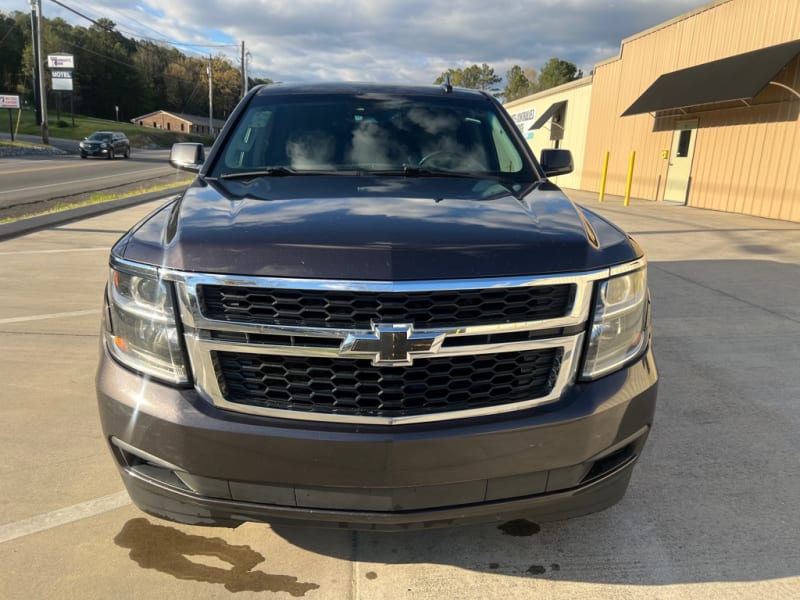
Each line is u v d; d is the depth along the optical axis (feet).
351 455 5.37
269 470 5.48
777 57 34.17
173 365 5.60
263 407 5.48
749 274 20.99
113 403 5.80
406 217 6.14
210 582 6.46
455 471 5.52
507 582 6.56
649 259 23.48
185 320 5.50
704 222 34.35
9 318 15.11
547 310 5.62
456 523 5.82
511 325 5.45
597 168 62.85
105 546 6.96
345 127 9.96
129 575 6.52
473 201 7.14
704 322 15.61
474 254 5.45
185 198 7.29
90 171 80.84
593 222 7.07
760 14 38.19
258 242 5.47
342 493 5.53
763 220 35.58
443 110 10.50
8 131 202.18
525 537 7.30
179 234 5.79
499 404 5.58
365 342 5.25
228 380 5.55
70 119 255.09
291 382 5.46
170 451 5.60
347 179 8.50
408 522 5.64
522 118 93.61
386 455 5.37
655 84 48.01
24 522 7.33
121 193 51.55
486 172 9.32
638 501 8.04
